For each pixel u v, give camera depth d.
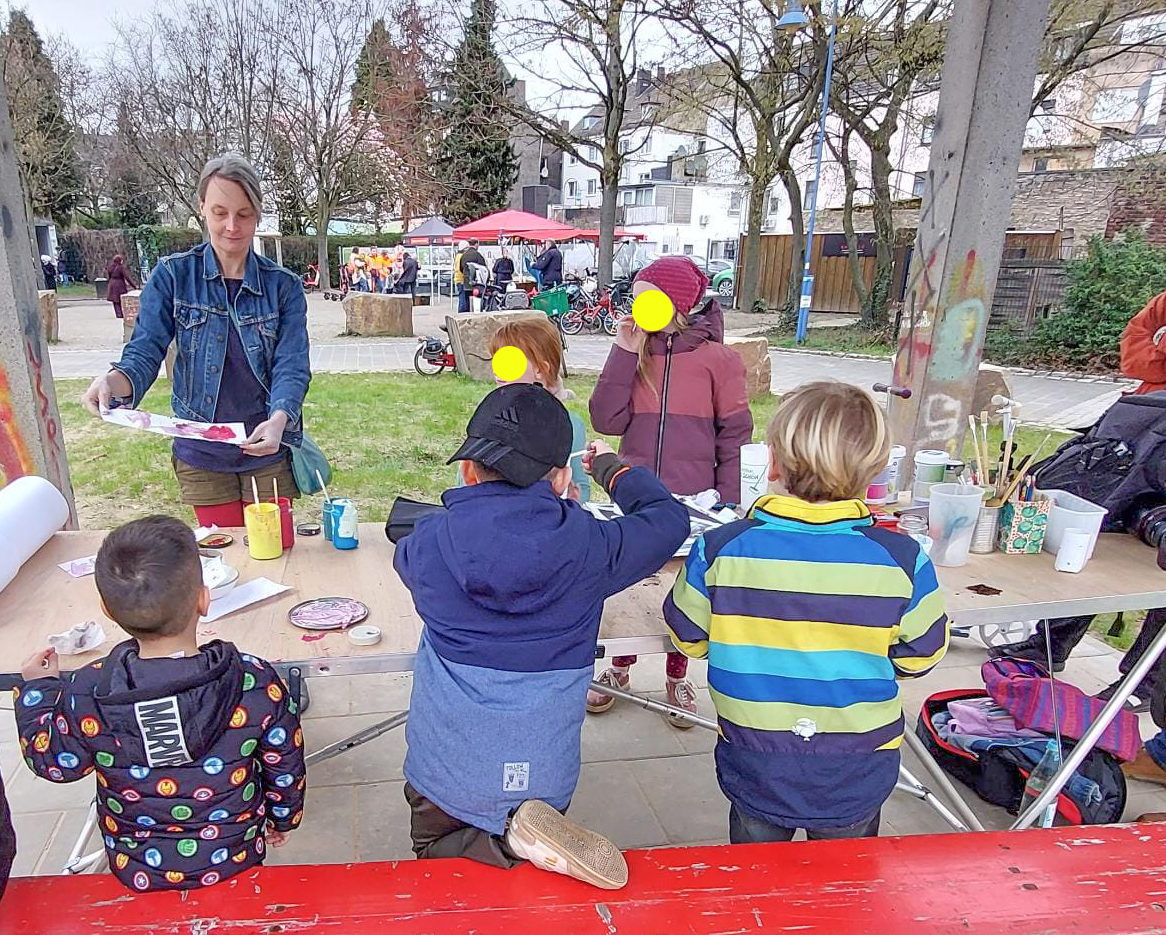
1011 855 1.55
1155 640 1.94
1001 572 2.09
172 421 2.11
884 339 14.58
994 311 13.28
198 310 2.53
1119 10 11.84
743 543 1.54
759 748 1.56
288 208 23.69
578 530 1.42
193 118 18.70
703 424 2.64
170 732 1.31
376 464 6.38
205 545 2.21
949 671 3.33
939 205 3.67
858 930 1.35
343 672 1.60
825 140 14.71
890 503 2.53
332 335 14.99
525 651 1.42
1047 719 2.46
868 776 1.56
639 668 3.35
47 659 1.48
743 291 20.28
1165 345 2.76
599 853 1.40
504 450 1.41
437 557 1.42
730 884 1.45
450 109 21.61
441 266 27.59
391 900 1.38
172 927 1.33
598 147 17.89
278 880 1.42
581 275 25.17
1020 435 7.21
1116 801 2.30
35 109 21.98
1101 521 2.16
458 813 1.47
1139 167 12.59
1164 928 1.38
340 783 2.58
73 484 5.68
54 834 2.31
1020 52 3.37
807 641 1.51
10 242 2.75
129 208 30.44
